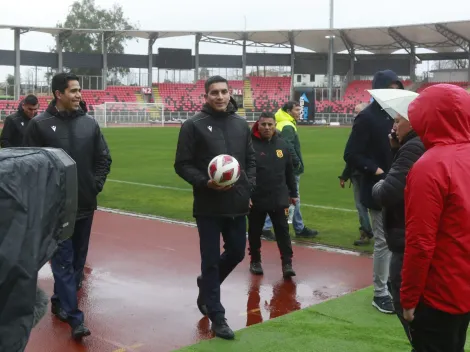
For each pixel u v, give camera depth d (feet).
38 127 14.99
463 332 9.73
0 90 197.16
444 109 9.03
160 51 185.16
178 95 182.09
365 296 18.10
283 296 18.45
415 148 11.23
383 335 14.76
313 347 13.98
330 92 177.17
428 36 166.91
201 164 14.78
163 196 39.17
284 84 188.03
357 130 17.21
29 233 6.50
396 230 11.45
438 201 8.84
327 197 39.06
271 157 19.97
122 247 24.64
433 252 9.04
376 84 17.33
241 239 15.40
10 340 6.34
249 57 189.88
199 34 181.16
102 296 18.29
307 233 26.68
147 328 15.56
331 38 175.01
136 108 155.12
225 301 17.98
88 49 260.83
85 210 15.46
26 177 6.77
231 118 15.23
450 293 9.09
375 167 16.62
